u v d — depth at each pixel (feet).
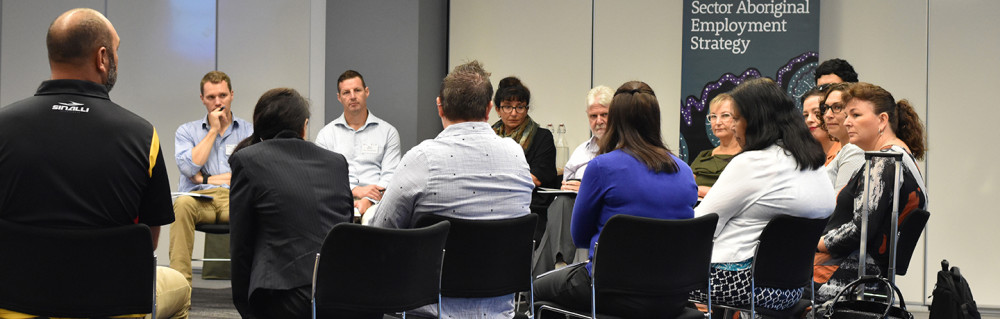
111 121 7.10
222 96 16.99
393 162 17.24
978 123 18.11
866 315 8.77
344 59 18.16
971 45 18.10
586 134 19.38
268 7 19.76
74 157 6.89
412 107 17.92
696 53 18.52
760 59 18.35
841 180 11.14
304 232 8.30
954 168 18.21
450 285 8.52
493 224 8.39
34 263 6.72
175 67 20.04
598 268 8.55
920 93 18.31
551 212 14.28
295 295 8.16
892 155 9.41
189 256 15.34
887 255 9.80
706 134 18.51
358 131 17.31
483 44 19.69
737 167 9.22
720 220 9.31
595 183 9.23
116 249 6.85
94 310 6.91
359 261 7.56
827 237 10.27
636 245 8.49
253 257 8.47
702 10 18.49
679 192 9.24
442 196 8.54
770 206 9.10
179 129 17.12
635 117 9.41
